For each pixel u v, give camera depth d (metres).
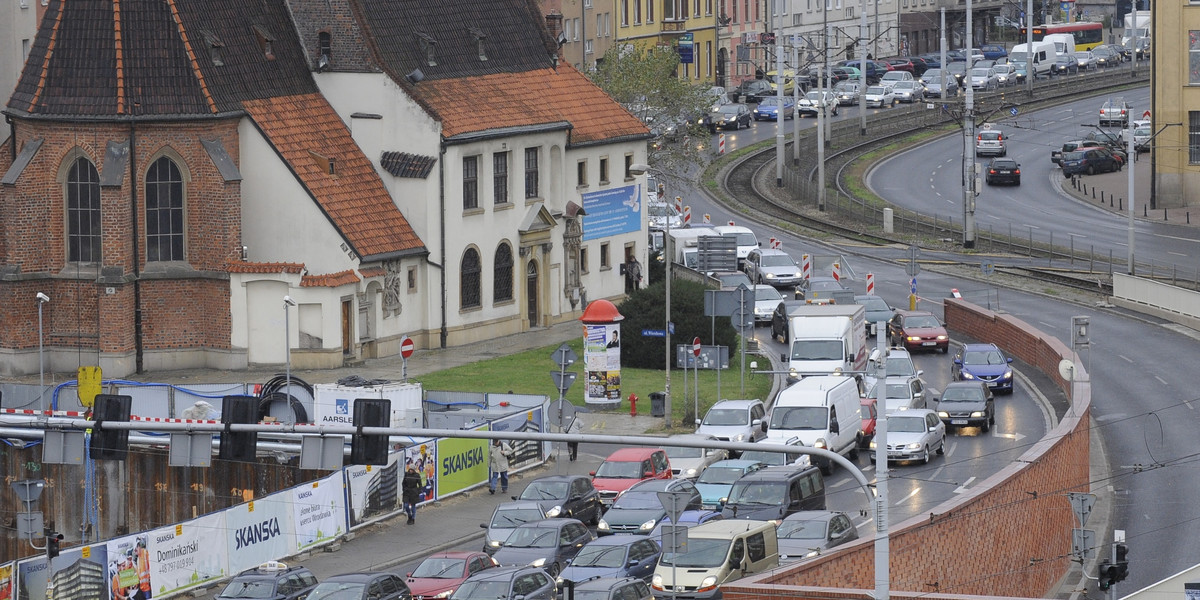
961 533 137.50
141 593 145.75
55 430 119.44
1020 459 155.12
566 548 144.75
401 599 131.00
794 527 141.62
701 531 135.75
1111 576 136.00
